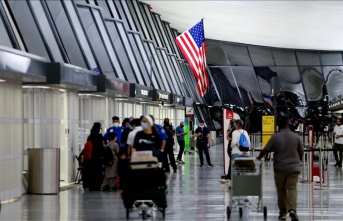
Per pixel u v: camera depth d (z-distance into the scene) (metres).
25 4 38.97
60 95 41.88
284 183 27.14
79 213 29.42
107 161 38.94
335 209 31.23
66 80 36.62
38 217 28.09
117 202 33.62
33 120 40.03
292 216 26.56
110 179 39.47
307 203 33.66
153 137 28.52
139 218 27.95
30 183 37.41
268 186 43.03
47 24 42.28
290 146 26.92
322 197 36.38
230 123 44.28
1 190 32.94
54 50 41.47
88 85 41.75
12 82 33.84
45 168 37.19
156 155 27.81
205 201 34.28
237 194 28.22
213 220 27.61
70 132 43.56
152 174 27.20
